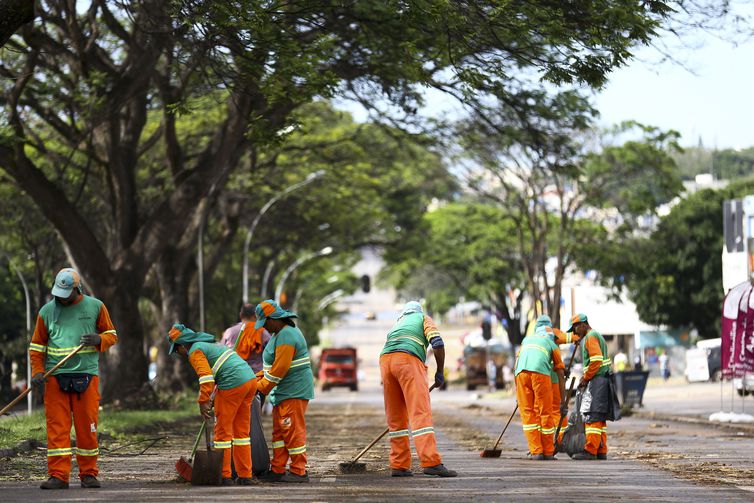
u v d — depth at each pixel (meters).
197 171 36.50
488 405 54.97
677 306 84.94
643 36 21.28
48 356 14.23
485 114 33.94
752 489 14.04
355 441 25.62
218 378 14.96
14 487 14.34
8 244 55.78
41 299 54.06
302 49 24.12
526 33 22.30
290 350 15.28
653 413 38.72
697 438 26.12
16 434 21.28
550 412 19.73
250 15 21.14
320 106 55.81
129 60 32.25
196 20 21.41
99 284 36.56
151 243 36.88
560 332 20.34
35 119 39.31
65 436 14.18
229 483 14.86
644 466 17.86
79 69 33.16
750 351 29.59
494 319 147.50
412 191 78.75
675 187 63.28
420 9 20.97
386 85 30.95
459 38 22.70
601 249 70.56
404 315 16.06
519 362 19.92
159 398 38.41
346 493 13.45
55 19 30.86
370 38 27.25
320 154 55.19
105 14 31.59
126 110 37.56
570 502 12.51
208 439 15.09
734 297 29.78
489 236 82.88
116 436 25.38
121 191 37.56
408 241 78.06
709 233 84.00
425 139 37.16
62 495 13.20
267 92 24.41
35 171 34.53
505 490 13.86
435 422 35.56
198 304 55.22
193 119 49.50
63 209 35.28
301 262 80.12
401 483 14.85
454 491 13.71
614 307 95.12
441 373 15.76
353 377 106.81
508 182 65.19
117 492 13.57
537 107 31.83
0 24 17.17
